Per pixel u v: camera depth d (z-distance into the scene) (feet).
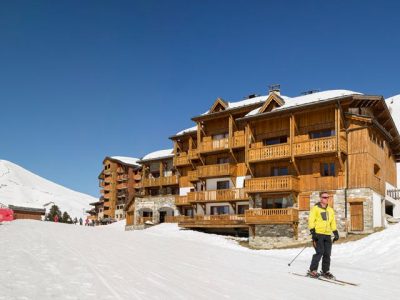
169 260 39.60
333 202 98.58
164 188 179.52
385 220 102.32
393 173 123.54
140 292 22.80
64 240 51.11
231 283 28.30
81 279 25.46
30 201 506.48
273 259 53.62
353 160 98.02
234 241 113.70
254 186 108.99
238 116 135.03
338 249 75.05
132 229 172.55
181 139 161.89
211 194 133.69
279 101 111.75
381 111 106.93
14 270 26.50
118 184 282.36
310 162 104.12
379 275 41.39
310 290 27.40
